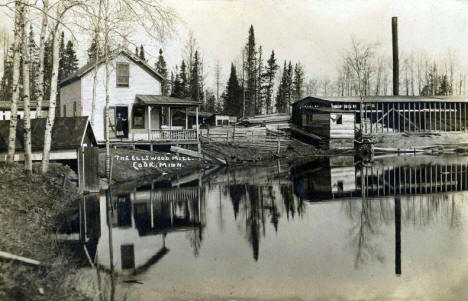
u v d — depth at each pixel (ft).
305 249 32.63
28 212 37.09
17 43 47.16
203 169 87.56
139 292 23.88
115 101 96.43
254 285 25.44
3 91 131.54
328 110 123.85
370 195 54.70
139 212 45.24
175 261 29.63
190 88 144.77
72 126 55.16
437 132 134.72
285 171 81.41
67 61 147.13
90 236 35.53
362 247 32.94
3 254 24.95
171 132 96.58
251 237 35.78
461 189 58.49
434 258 30.50
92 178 56.54
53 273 25.16
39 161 56.65
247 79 153.99
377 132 133.90
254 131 121.70
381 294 24.08
